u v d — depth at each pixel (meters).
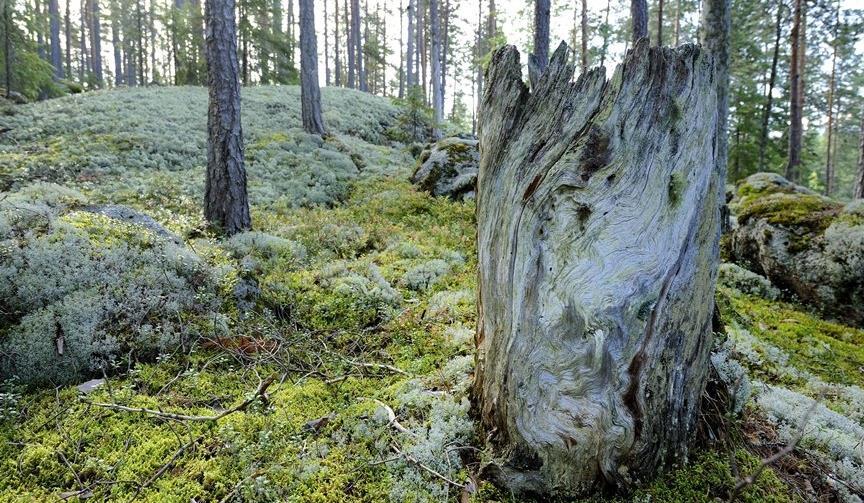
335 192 10.32
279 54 24.41
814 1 13.75
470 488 2.54
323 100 19.91
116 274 4.11
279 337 4.18
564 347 2.34
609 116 2.43
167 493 2.49
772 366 4.67
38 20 21.19
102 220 4.72
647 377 2.36
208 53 6.53
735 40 16.98
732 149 17.64
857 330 6.44
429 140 18.42
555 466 2.41
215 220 6.72
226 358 3.84
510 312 2.56
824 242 7.26
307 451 2.85
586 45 19.08
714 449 2.81
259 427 3.05
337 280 5.36
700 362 2.61
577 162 2.44
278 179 10.49
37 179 9.02
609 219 2.37
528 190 2.57
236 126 6.73
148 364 3.71
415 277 5.81
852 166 34.06
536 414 2.41
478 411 3.03
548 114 2.60
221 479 2.58
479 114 3.04
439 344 4.22
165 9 23.70
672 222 2.39
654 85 2.43
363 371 3.87
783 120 19.30
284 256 6.02
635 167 2.40
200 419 3.02
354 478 2.65
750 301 7.30
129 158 10.91
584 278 2.31
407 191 9.95
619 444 2.34
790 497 2.58
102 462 2.62
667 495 2.43
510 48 2.80
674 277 2.39
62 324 3.57
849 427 3.42
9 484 2.51
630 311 2.26
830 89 22.05
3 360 3.36
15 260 3.80
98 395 3.23
